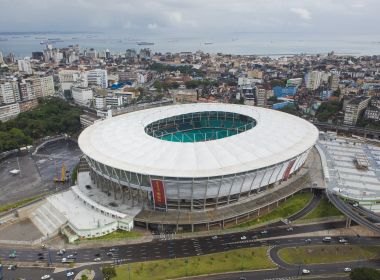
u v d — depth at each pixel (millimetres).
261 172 190250
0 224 195500
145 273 149000
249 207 191625
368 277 133750
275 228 184375
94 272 151375
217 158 188875
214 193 185500
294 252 164125
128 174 185625
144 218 183125
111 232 180875
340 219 192750
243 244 170375
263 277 147000
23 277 150375
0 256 165625
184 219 180875
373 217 185625
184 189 181500
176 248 167125
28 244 174500
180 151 196000
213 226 184250
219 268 152250
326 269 152250
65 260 159250
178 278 146500
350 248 167500
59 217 195000
